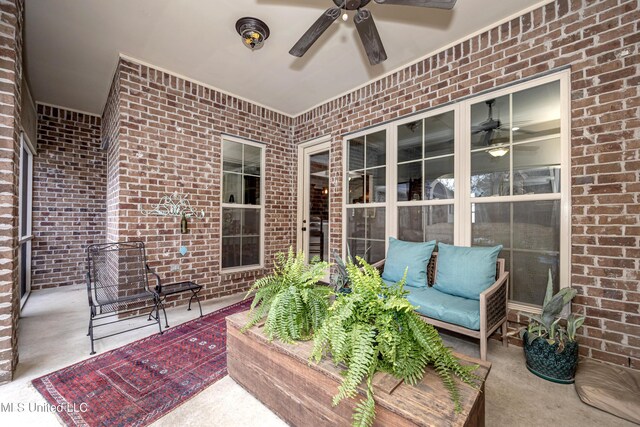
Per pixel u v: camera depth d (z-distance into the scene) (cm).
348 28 266
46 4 235
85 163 468
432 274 286
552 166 235
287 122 483
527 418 161
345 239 400
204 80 367
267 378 162
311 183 512
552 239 235
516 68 249
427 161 315
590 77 214
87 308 342
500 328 255
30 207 411
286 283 172
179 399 172
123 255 305
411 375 116
